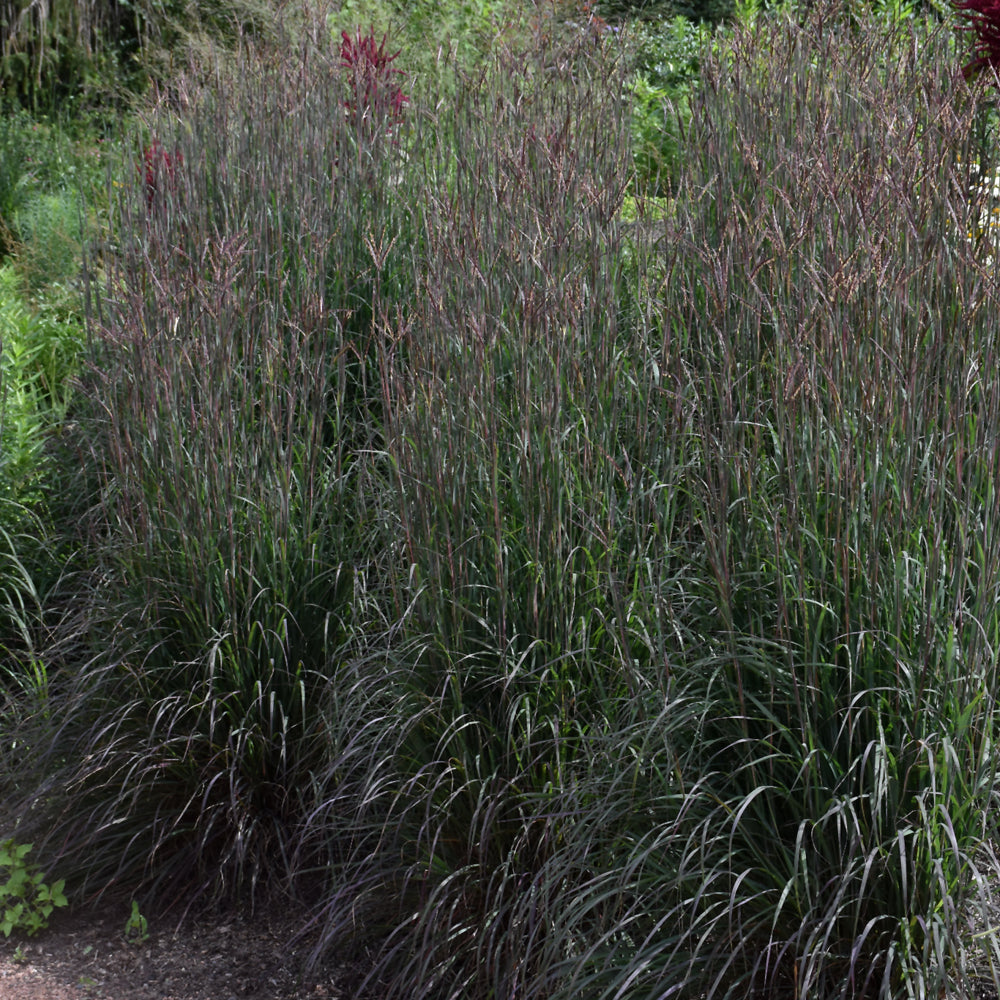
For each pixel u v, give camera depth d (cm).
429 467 307
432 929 303
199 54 678
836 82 427
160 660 359
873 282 286
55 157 1000
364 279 447
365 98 516
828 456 271
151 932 340
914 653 252
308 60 533
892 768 247
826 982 252
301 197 460
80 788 358
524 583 307
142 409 370
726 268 310
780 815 265
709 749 282
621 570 310
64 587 459
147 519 356
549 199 371
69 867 354
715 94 445
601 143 438
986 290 272
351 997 309
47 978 322
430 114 505
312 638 363
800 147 370
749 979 261
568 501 309
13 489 474
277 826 349
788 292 326
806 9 477
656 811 273
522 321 323
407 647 315
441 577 303
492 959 293
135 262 436
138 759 350
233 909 346
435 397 311
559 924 266
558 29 577
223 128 496
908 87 399
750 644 271
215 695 350
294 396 365
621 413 341
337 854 349
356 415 434
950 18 451
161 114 546
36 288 734
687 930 248
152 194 480
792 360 286
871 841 249
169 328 374
